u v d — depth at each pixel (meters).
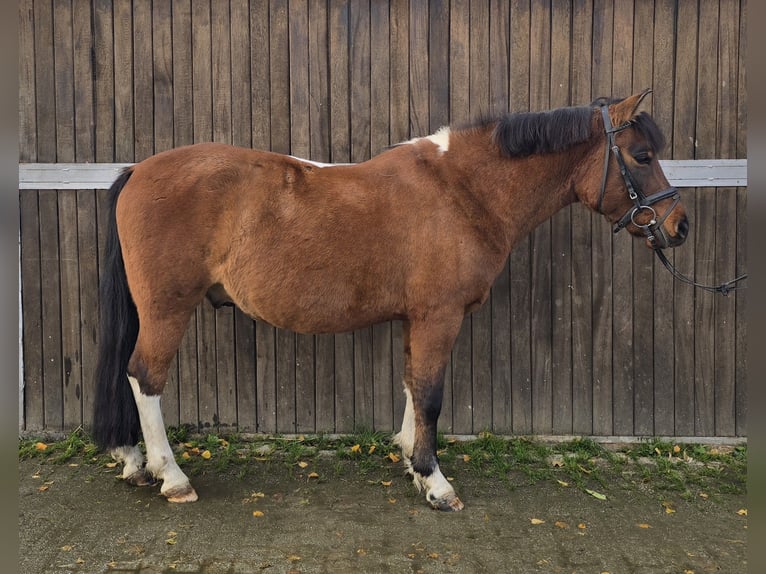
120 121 3.54
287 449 3.51
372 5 3.50
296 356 3.64
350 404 3.67
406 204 2.85
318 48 3.52
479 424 3.66
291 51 3.52
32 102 3.52
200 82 3.53
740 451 3.56
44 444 3.47
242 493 3.00
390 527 2.69
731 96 3.54
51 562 2.37
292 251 2.79
